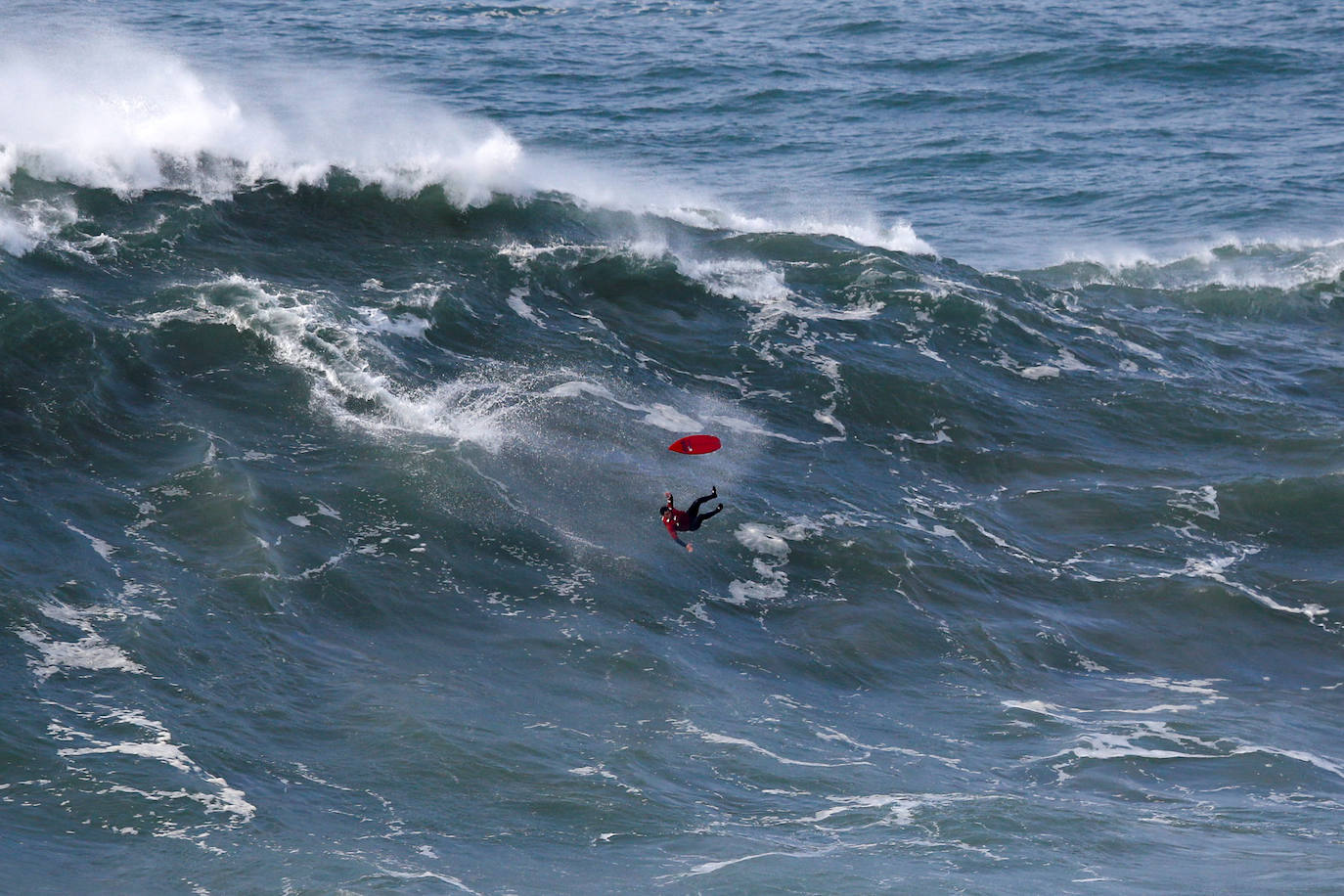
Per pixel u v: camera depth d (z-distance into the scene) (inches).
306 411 4377.5
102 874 2630.4
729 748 3272.6
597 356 4975.4
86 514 3764.8
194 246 5221.5
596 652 3585.1
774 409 4852.4
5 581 3435.0
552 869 2765.7
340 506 3993.6
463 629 3624.5
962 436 4830.2
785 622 3848.4
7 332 4389.8
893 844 2918.3
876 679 3671.3
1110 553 4303.6
